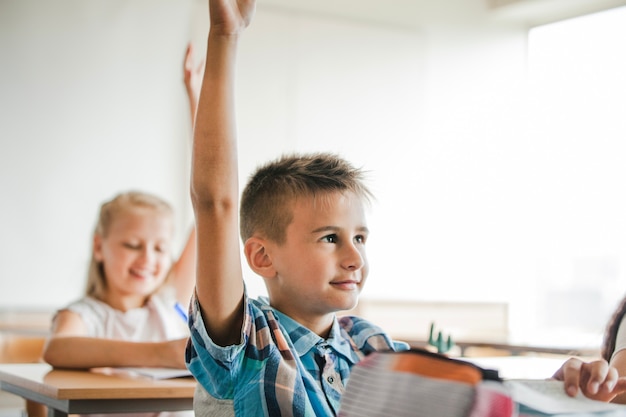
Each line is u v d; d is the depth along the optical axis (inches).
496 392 29.4
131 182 183.9
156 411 65.6
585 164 203.9
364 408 31.4
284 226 47.3
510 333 170.2
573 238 208.2
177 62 187.6
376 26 201.3
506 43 208.2
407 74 203.5
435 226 205.2
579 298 209.0
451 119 206.8
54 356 75.4
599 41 197.0
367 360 32.8
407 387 30.6
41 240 177.0
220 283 41.9
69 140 180.9
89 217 180.5
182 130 187.3
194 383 66.5
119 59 184.4
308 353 46.8
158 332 93.7
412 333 191.0
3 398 161.0
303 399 43.2
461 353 133.3
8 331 161.5
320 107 197.5
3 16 177.8
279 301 48.5
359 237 48.6
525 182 209.8
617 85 195.3
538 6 196.1
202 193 41.4
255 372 43.4
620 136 196.9
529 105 209.0
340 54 198.7
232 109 41.9
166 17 187.0
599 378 38.7
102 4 183.6
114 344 74.9
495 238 209.2
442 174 205.9
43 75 180.1
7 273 174.1
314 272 46.6
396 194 202.4
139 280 94.4
